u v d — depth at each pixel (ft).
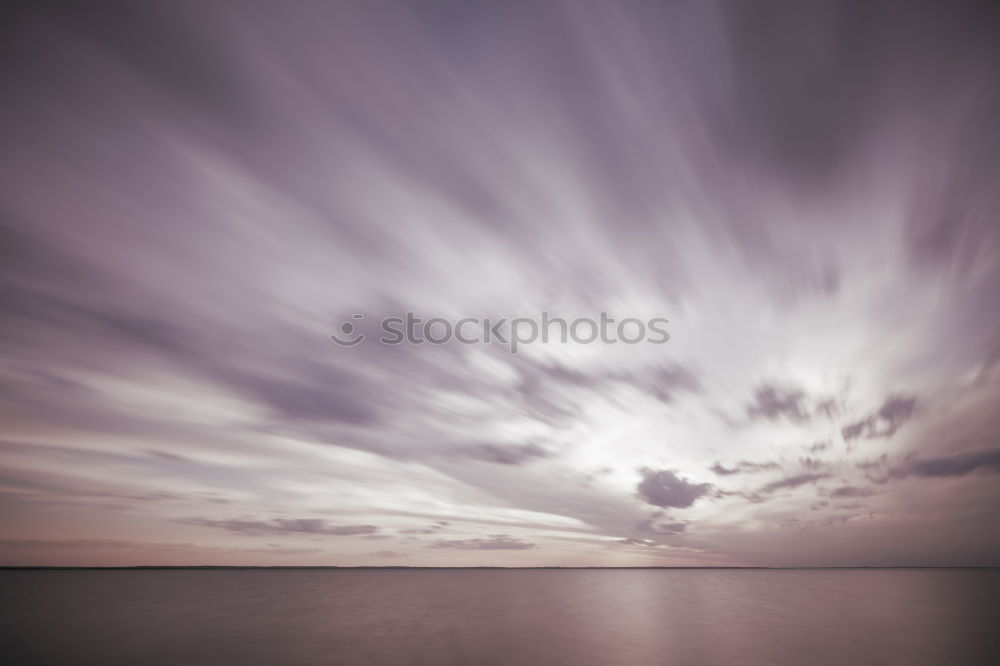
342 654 57.36
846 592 145.28
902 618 88.94
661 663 53.67
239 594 132.87
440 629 75.61
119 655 57.31
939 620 86.63
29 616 90.63
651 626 79.46
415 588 158.81
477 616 91.15
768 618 89.15
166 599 119.75
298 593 136.46
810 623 82.99
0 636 70.59
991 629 76.69
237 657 55.93
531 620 86.33
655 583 188.24
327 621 83.82
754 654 58.08
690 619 87.81
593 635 71.10
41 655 57.72
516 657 56.34
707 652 59.06
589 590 153.69
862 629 76.43
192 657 56.13
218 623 81.35
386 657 55.98
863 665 52.80
